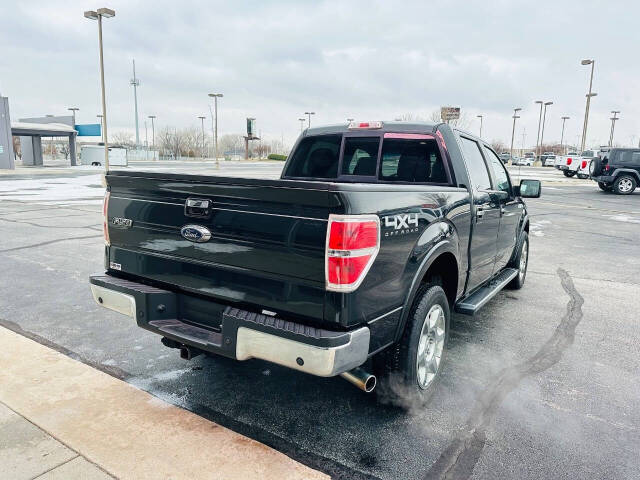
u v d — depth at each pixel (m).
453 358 4.17
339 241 2.37
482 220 4.16
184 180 2.86
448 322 3.59
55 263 7.24
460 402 3.41
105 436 2.85
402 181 4.27
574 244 10.02
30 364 3.77
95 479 2.47
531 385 3.69
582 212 15.55
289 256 2.52
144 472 2.54
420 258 3.03
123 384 3.49
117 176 3.24
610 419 3.22
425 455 2.79
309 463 2.70
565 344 4.54
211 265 2.84
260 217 2.60
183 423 3.00
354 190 2.41
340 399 3.41
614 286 6.70
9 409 3.12
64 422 2.98
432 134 4.04
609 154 21.86
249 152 108.38
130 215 3.24
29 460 2.61
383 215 2.62
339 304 2.41
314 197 2.40
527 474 2.64
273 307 2.62
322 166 4.75
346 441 2.91
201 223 2.85
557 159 44.62
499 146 84.50
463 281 3.94
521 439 2.97
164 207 3.04
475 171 4.35
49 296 5.65
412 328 3.06
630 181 21.53
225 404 3.32
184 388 3.54
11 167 40.00
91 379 3.55
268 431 3.00
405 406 3.18
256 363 3.99
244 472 2.56
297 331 2.44
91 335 4.52
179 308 3.11
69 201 16.25
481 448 2.87
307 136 4.80
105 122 27.66
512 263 5.93
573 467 2.71
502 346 4.46
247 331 2.58
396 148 4.27
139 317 3.09
